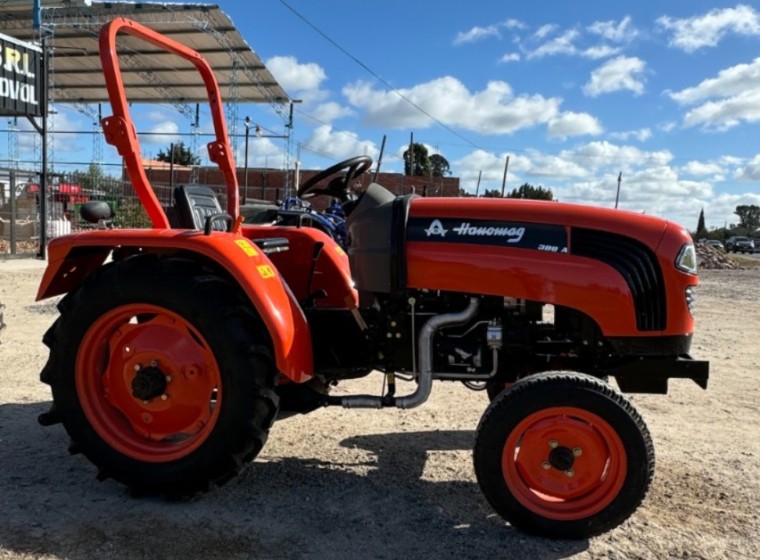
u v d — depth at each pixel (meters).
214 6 16.00
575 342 3.09
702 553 2.70
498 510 2.81
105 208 3.46
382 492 3.21
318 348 3.33
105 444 3.06
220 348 2.89
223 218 3.19
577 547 2.74
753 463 3.68
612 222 2.97
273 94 22.09
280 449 3.73
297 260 3.82
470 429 4.14
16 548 2.60
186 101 23.17
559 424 2.77
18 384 4.80
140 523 2.83
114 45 3.05
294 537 2.76
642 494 2.73
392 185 28.28
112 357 3.14
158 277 2.95
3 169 14.05
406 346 3.25
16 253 13.91
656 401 4.90
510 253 2.98
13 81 13.39
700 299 11.80
